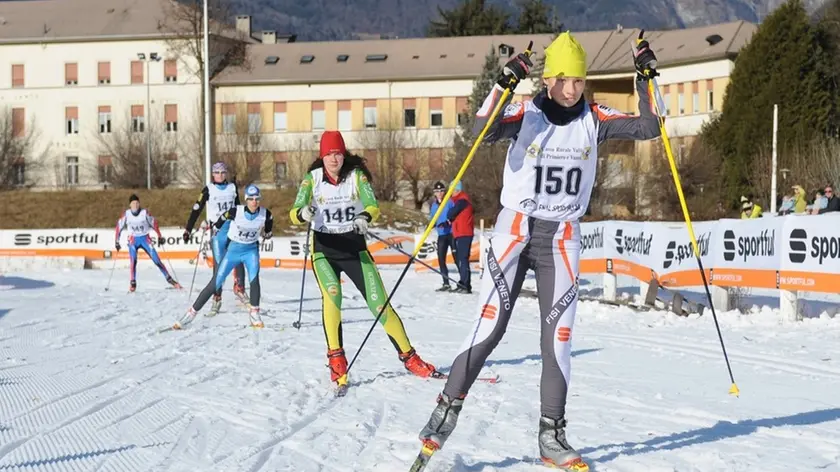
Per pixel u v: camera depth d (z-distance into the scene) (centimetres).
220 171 1249
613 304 1272
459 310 1280
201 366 784
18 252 2544
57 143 5941
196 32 5081
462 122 4991
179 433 544
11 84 5991
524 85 4772
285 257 2391
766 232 1084
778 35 4106
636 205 4134
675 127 5056
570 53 452
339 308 698
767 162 3759
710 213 4003
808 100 4022
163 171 5481
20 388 686
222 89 5694
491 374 733
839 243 988
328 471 462
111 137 5828
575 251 470
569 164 462
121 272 2186
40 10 6147
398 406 616
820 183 3359
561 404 467
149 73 5797
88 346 910
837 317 1077
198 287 1719
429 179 5109
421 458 449
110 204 4234
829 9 4503
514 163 468
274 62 5747
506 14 7462
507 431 539
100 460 485
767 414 584
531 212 466
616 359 810
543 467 467
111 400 641
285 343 929
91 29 5931
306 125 5631
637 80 455
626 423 561
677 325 1055
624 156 4253
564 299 469
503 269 469
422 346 903
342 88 5606
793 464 468
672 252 1224
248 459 484
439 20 7581
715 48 4897
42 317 1181
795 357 814
